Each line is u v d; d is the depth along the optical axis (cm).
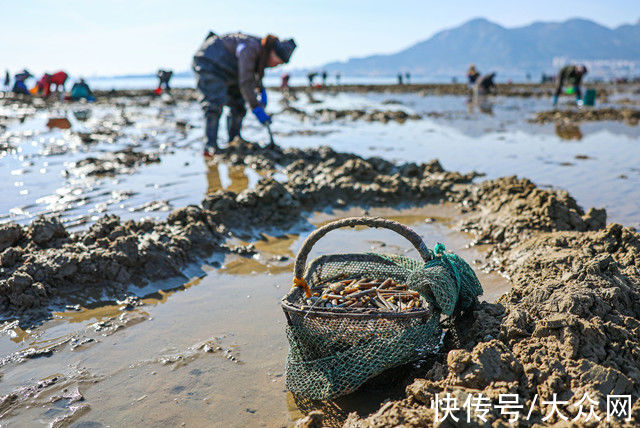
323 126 1739
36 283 438
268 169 967
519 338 320
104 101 2994
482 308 373
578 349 296
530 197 626
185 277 505
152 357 361
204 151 1119
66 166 1001
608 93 3488
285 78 4056
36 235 519
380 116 1962
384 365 310
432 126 1706
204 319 418
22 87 3097
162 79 3534
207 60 1050
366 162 927
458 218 683
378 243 595
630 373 281
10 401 311
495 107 2478
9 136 1410
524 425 249
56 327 405
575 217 569
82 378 336
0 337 388
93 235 534
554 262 435
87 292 457
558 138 1373
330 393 304
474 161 1042
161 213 679
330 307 325
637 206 696
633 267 415
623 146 1211
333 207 729
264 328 402
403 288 374
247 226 642
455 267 367
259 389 323
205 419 295
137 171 962
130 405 308
